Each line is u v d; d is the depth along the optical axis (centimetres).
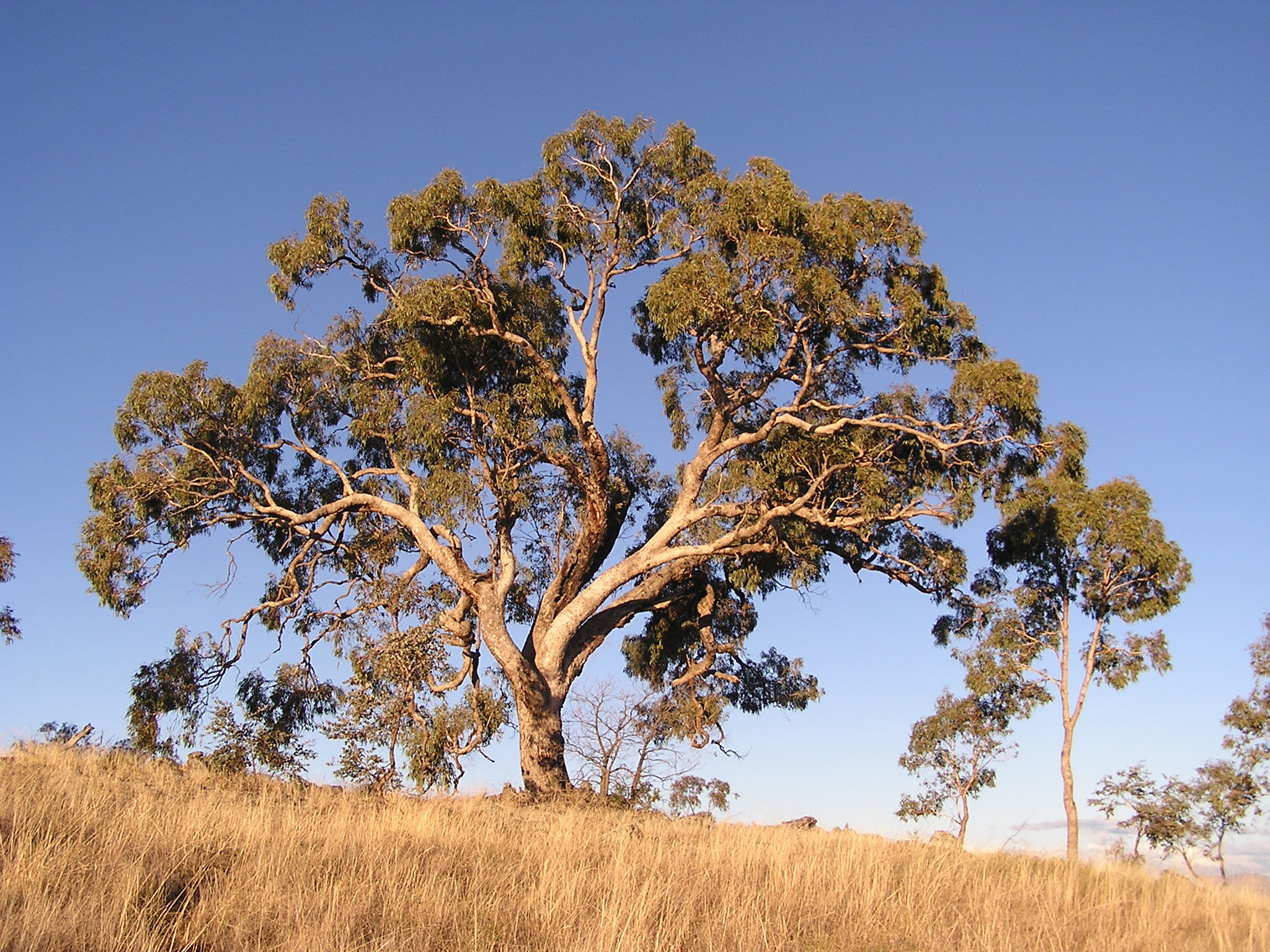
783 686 2780
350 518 2684
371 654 2280
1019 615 2689
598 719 2623
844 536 2495
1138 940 1070
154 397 2420
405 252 2439
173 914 847
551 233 2495
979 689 2672
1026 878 1377
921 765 3225
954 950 960
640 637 2805
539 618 2419
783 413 2341
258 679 2556
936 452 2377
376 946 813
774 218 2183
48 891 811
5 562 2502
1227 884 1527
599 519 2438
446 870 1082
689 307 2170
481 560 2519
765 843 1504
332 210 2498
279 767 2020
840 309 2206
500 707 2350
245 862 996
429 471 2444
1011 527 2553
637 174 2545
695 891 1094
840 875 1188
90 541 2472
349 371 2566
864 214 2283
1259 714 2869
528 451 2423
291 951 785
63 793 1202
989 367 2195
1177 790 2906
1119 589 2622
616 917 896
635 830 1539
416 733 2200
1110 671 2653
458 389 2442
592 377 2462
